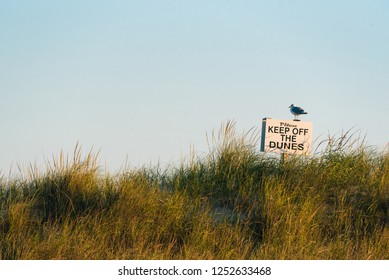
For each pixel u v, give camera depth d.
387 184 26.00
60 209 23.09
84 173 24.47
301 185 25.97
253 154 27.84
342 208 24.36
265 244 21.73
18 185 24.73
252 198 25.27
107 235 21.41
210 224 22.66
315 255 21.31
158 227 22.08
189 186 25.78
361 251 21.83
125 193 23.62
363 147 28.66
